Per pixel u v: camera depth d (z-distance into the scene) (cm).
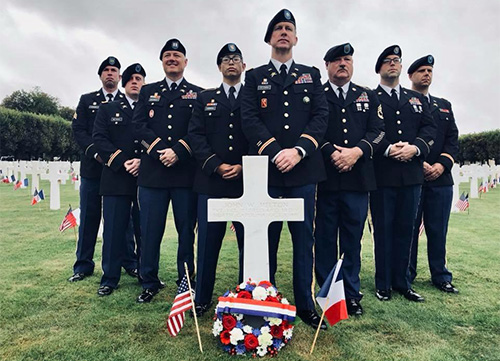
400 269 375
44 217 838
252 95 321
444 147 415
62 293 377
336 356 258
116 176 392
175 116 371
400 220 375
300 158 297
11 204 1040
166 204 374
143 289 378
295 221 312
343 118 350
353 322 311
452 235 664
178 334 290
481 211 960
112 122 403
